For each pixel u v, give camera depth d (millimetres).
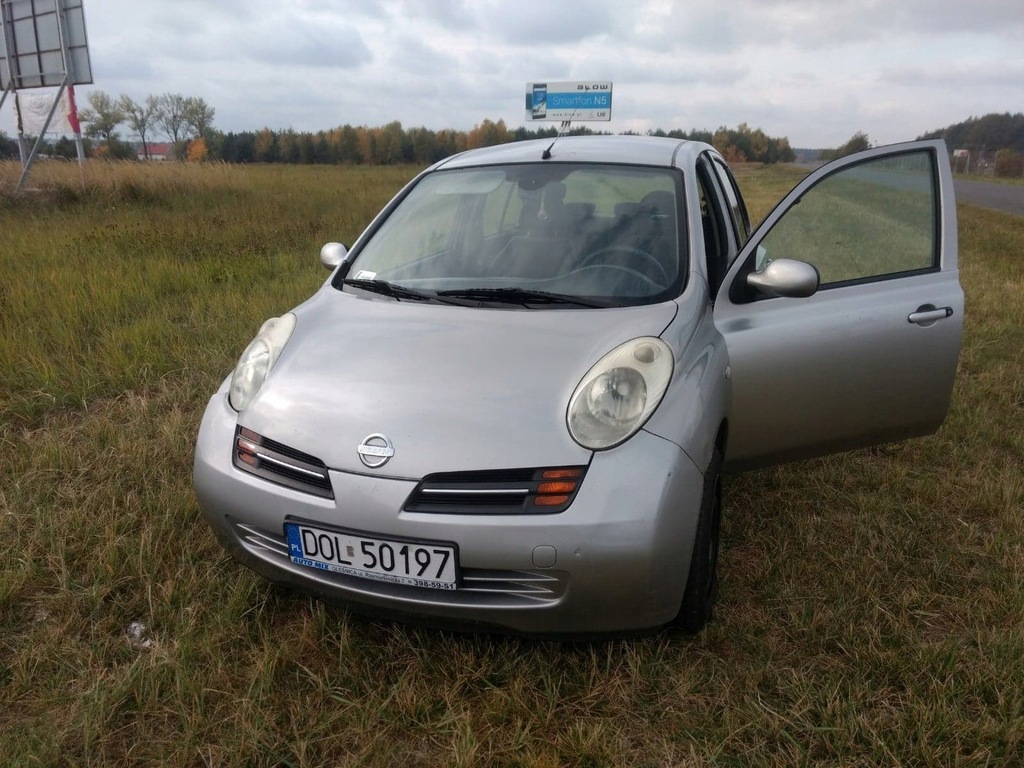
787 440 2775
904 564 2697
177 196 12750
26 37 12875
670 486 1975
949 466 3574
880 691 2062
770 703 2043
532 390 2100
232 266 6984
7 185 11945
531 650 2223
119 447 3412
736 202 3908
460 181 3242
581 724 1926
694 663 2189
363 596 2047
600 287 2596
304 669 2145
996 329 5836
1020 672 2092
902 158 2838
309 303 2832
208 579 2512
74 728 1930
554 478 1933
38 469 3232
